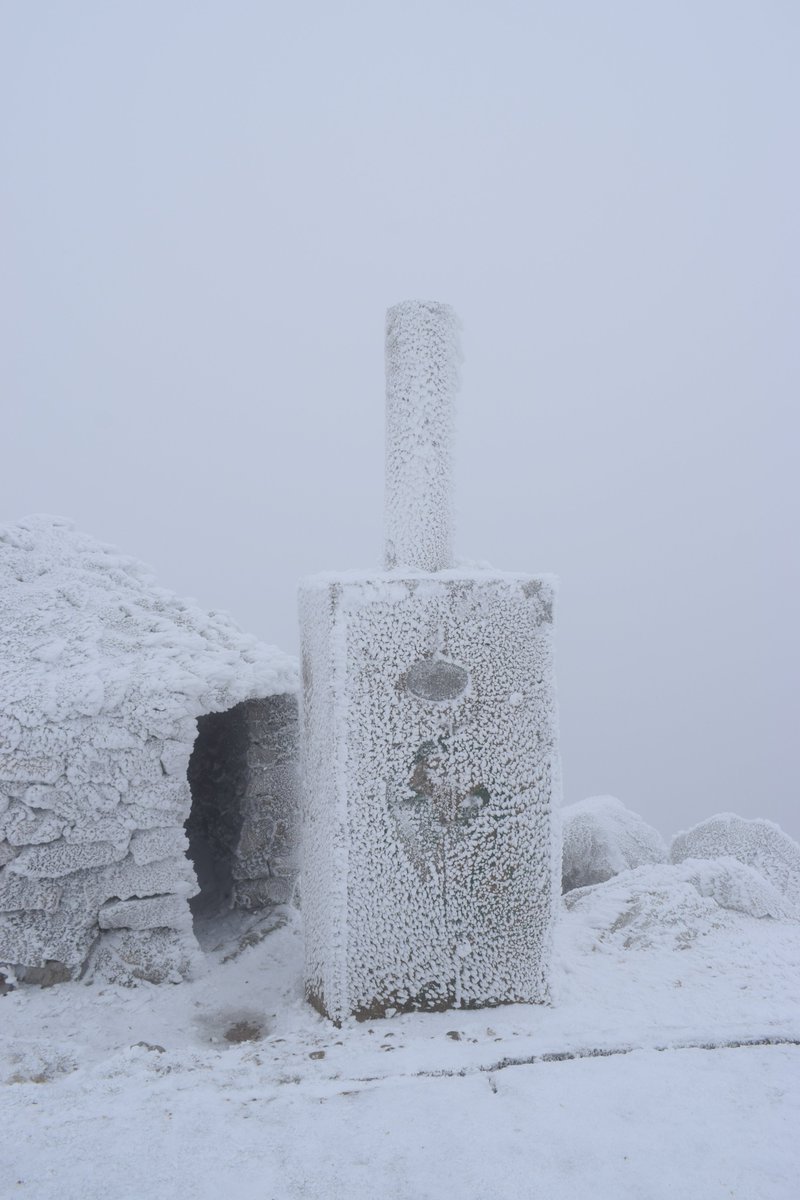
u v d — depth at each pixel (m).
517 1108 2.41
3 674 4.07
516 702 3.60
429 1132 2.29
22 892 3.90
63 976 3.98
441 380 3.88
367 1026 3.49
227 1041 3.60
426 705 3.53
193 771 5.97
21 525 5.24
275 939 4.62
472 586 3.55
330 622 3.47
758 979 3.90
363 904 3.53
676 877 5.12
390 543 3.97
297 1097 2.50
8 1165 2.14
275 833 4.98
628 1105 2.42
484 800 3.60
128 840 4.00
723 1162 2.15
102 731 3.95
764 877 5.80
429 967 3.59
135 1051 3.08
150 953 4.06
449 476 3.94
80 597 4.75
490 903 3.61
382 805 3.52
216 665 4.31
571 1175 2.10
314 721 3.77
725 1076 2.60
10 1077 3.10
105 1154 2.18
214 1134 2.28
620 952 4.30
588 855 6.48
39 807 3.89
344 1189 2.04
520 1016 3.50
